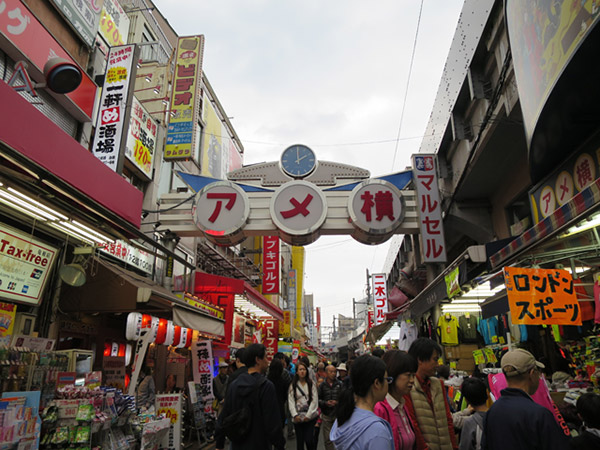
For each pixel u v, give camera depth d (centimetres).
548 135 536
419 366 346
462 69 905
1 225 566
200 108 1689
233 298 1436
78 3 847
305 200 1138
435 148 1159
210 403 1002
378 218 1108
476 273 721
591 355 548
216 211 1131
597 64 415
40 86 514
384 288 2705
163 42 1697
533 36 524
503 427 256
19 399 435
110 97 887
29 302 650
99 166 635
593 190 388
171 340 881
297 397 675
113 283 761
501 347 784
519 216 978
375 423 225
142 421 650
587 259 543
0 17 613
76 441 480
